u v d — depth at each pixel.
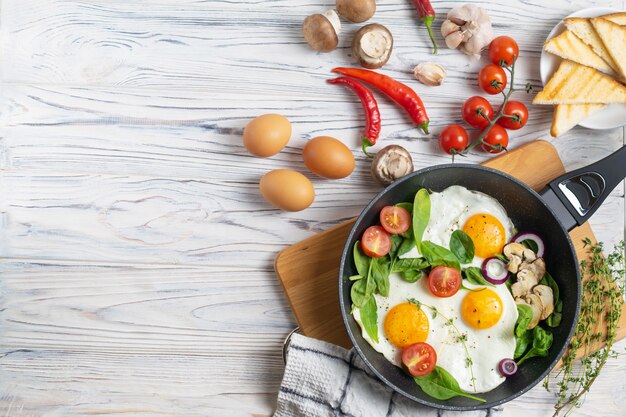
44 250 1.10
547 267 1.04
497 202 1.04
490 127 1.06
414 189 1.04
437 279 1.01
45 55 1.10
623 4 1.13
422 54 1.12
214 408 1.10
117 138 1.10
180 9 1.11
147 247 1.10
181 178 1.11
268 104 1.11
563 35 1.08
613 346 1.12
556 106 1.08
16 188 1.10
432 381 1.00
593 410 1.12
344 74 1.09
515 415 1.11
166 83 1.11
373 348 1.02
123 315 1.10
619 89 1.07
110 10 1.11
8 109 1.10
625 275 1.12
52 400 1.10
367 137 1.08
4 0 1.10
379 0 1.11
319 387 1.05
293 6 1.11
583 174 1.03
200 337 1.10
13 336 1.10
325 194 1.10
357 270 1.02
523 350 1.03
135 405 1.10
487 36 1.09
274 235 1.10
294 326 1.10
